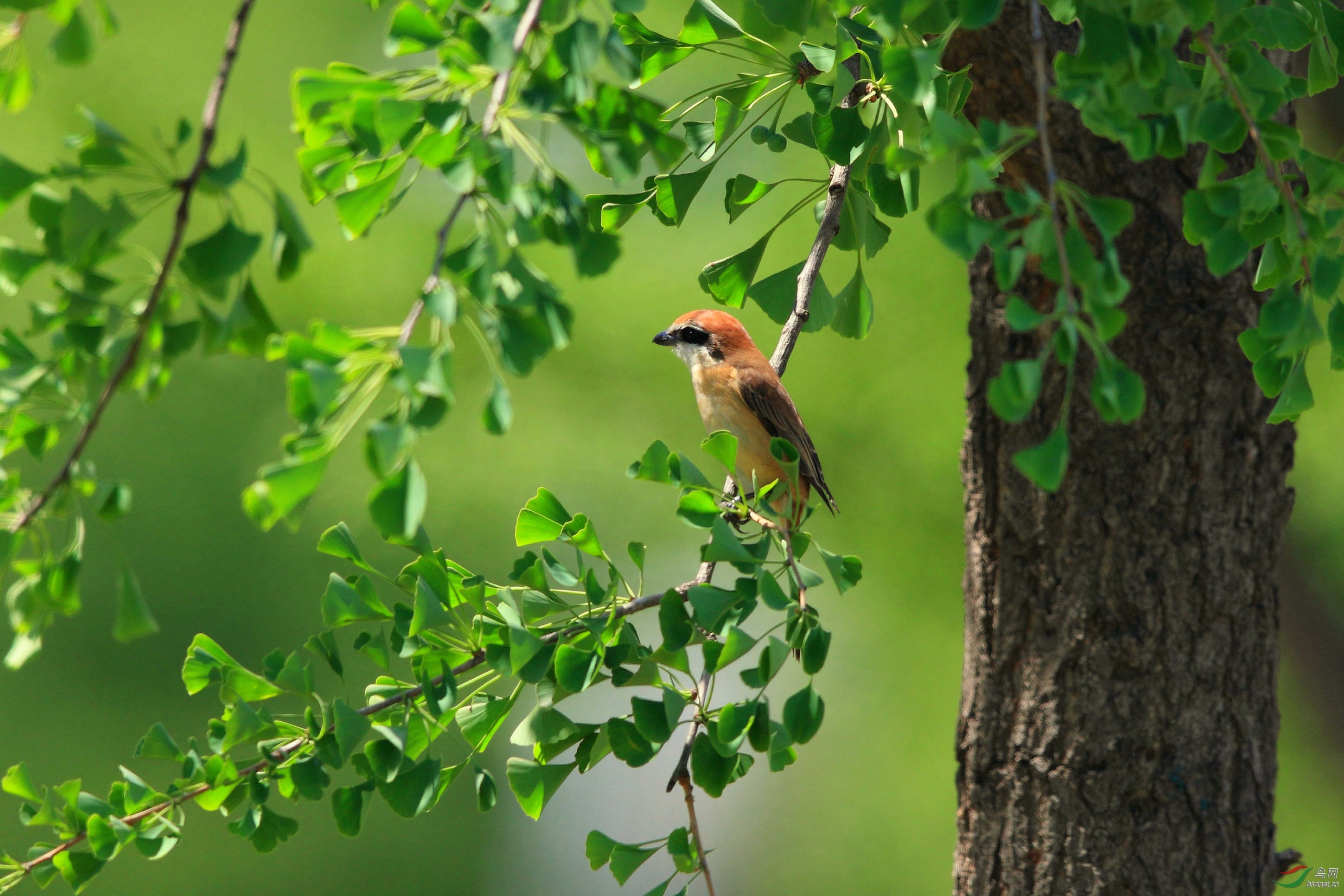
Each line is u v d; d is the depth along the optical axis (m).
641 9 3.67
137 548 21.81
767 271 20.03
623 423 21.28
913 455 20.34
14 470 4.09
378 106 3.46
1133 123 3.59
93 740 22.14
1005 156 3.56
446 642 5.35
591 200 6.16
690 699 4.85
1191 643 7.13
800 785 27.53
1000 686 7.56
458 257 3.33
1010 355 7.66
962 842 7.69
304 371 3.07
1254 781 7.18
